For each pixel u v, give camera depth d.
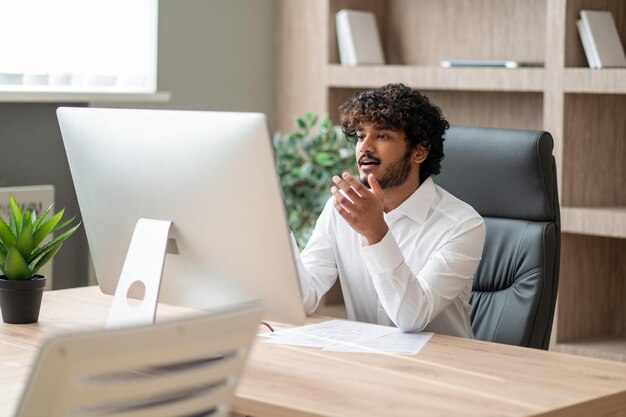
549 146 2.59
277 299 1.90
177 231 1.99
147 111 1.98
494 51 4.59
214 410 1.36
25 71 3.99
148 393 1.25
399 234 2.44
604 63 3.98
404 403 1.66
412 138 2.37
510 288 2.58
